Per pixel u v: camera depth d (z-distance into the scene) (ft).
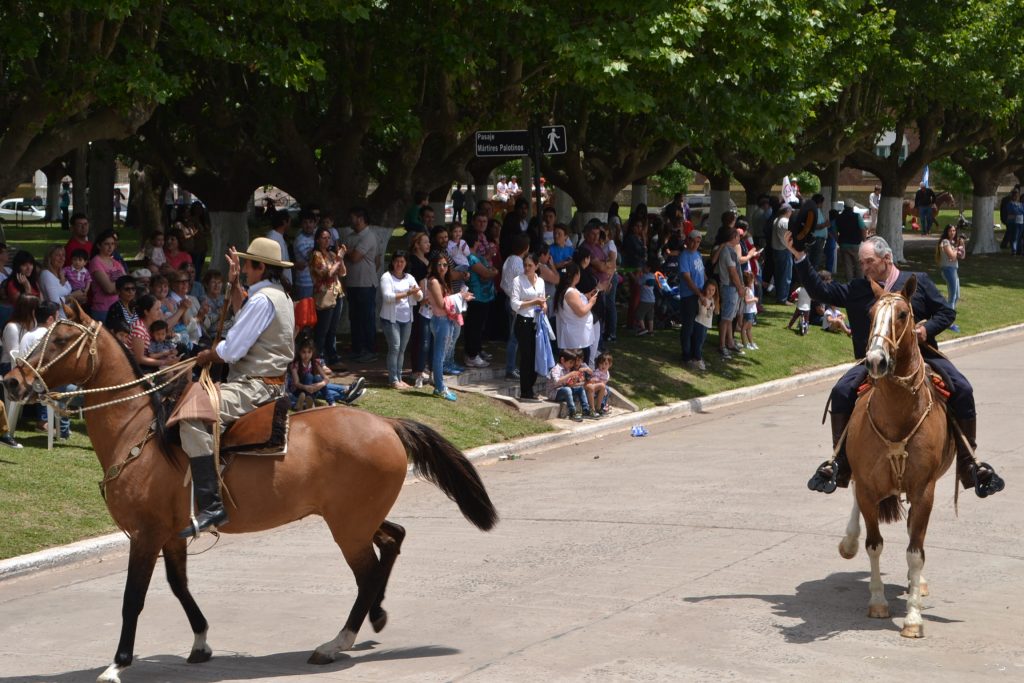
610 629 28.99
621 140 87.97
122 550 38.65
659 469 50.47
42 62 55.06
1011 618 29.81
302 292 61.26
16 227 168.86
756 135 73.92
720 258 76.59
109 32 50.16
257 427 26.76
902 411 28.50
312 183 69.51
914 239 166.30
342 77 64.18
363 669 26.58
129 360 27.76
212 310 54.34
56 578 35.65
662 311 82.33
